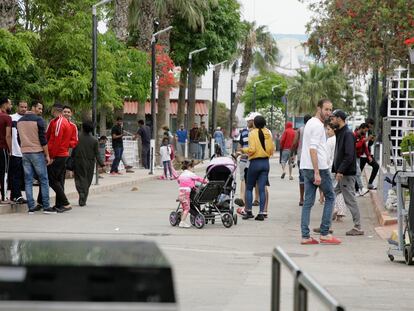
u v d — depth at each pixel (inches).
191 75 3179.1
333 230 918.4
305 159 787.4
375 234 880.3
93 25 1571.1
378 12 1339.8
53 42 1711.4
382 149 1289.4
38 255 126.0
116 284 110.6
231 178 943.7
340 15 1395.2
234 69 4753.9
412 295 533.3
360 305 496.1
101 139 1930.4
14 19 1441.9
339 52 1397.6
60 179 1074.7
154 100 2239.2
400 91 1309.1
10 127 1033.5
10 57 1444.4
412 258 663.1
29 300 109.6
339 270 632.4
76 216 1029.8
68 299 109.7
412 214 657.6
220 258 690.8
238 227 935.0
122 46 2064.5
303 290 156.7
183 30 2982.3
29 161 1040.2
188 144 3053.6
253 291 538.0
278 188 1604.3
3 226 901.2
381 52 1349.7
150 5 2454.5
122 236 831.1
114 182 1658.5
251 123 1082.1
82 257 122.0
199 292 530.0
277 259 187.6
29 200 1047.6
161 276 111.2
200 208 940.6
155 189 1604.3
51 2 1734.7
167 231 885.2
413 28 1337.4
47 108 1721.2
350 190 866.8
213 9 3053.6
